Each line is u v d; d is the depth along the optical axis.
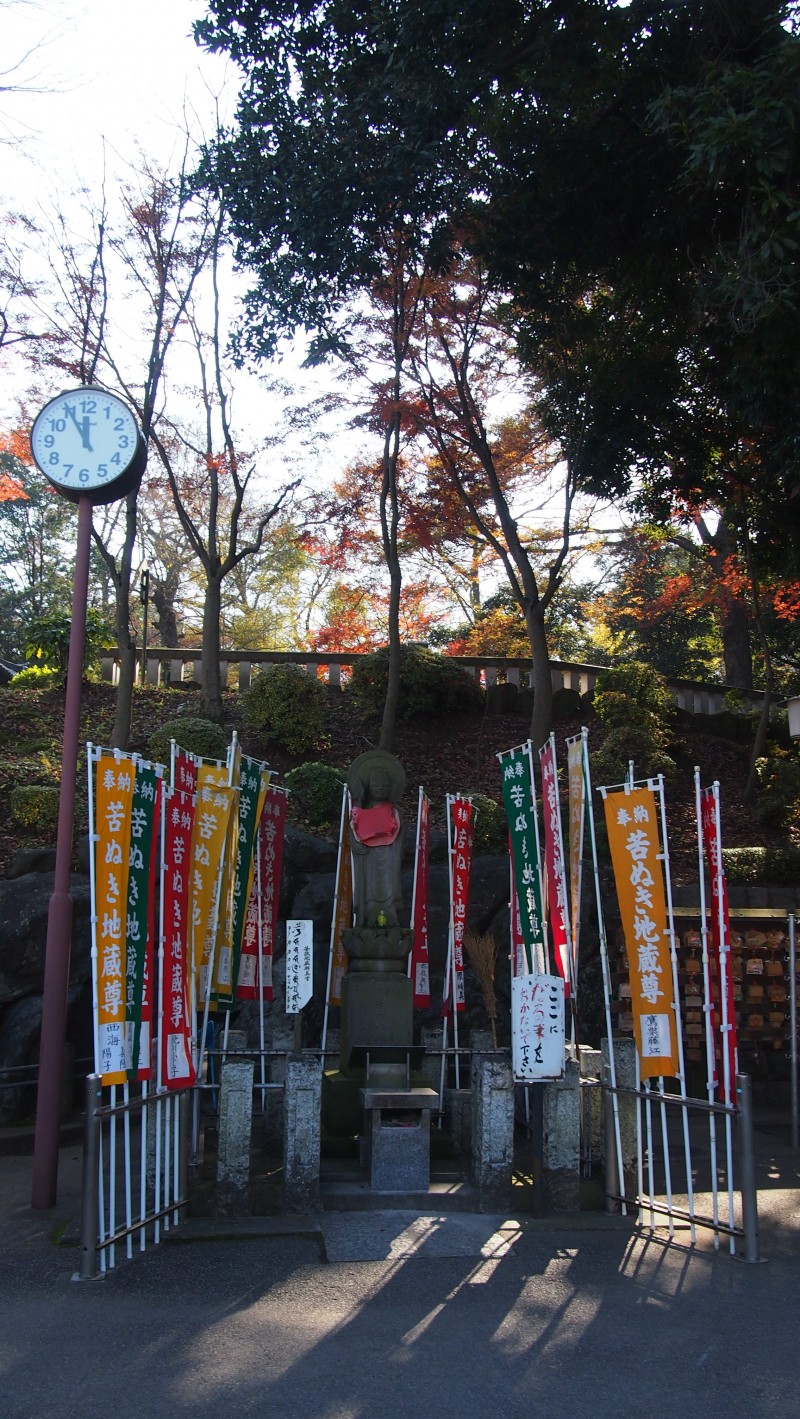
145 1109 6.48
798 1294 5.61
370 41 10.95
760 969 11.68
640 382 13.95
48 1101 7.21
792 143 8.87
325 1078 8.50
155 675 18.84
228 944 8.63
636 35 10.91
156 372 14.48
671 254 12.15
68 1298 5.46
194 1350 4.84
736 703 20.53
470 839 10.15
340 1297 5.50
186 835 7.00
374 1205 7.02
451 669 17.53
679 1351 4.89
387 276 13.94
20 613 33.88
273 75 11.35
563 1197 7.01
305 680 16.47
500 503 15.20
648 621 28.70
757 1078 11.55
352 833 9.08
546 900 8.59
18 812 12.88
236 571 32.19
